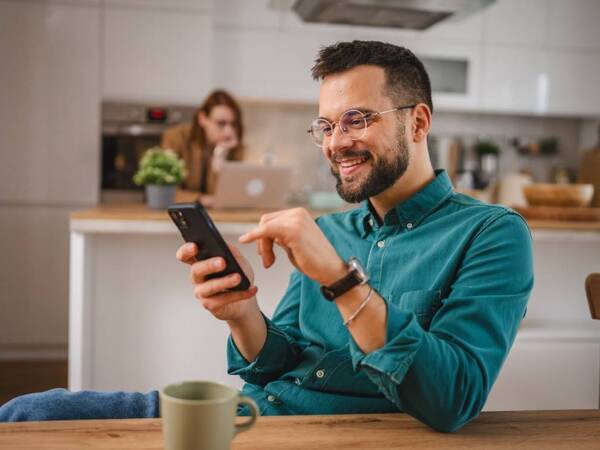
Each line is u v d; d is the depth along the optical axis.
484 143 4.99
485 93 4.63
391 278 1.15
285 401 1.17
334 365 1.14
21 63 3.93
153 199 2.71
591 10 4.71
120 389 2.52
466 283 1.02
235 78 4.34
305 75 4.41
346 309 0.86
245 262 1.06
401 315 0.87
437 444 0.82
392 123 1.10
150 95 4.09
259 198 2.97
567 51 4.71
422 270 1.11
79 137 4.01
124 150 4.14
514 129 5.14
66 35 3.97
